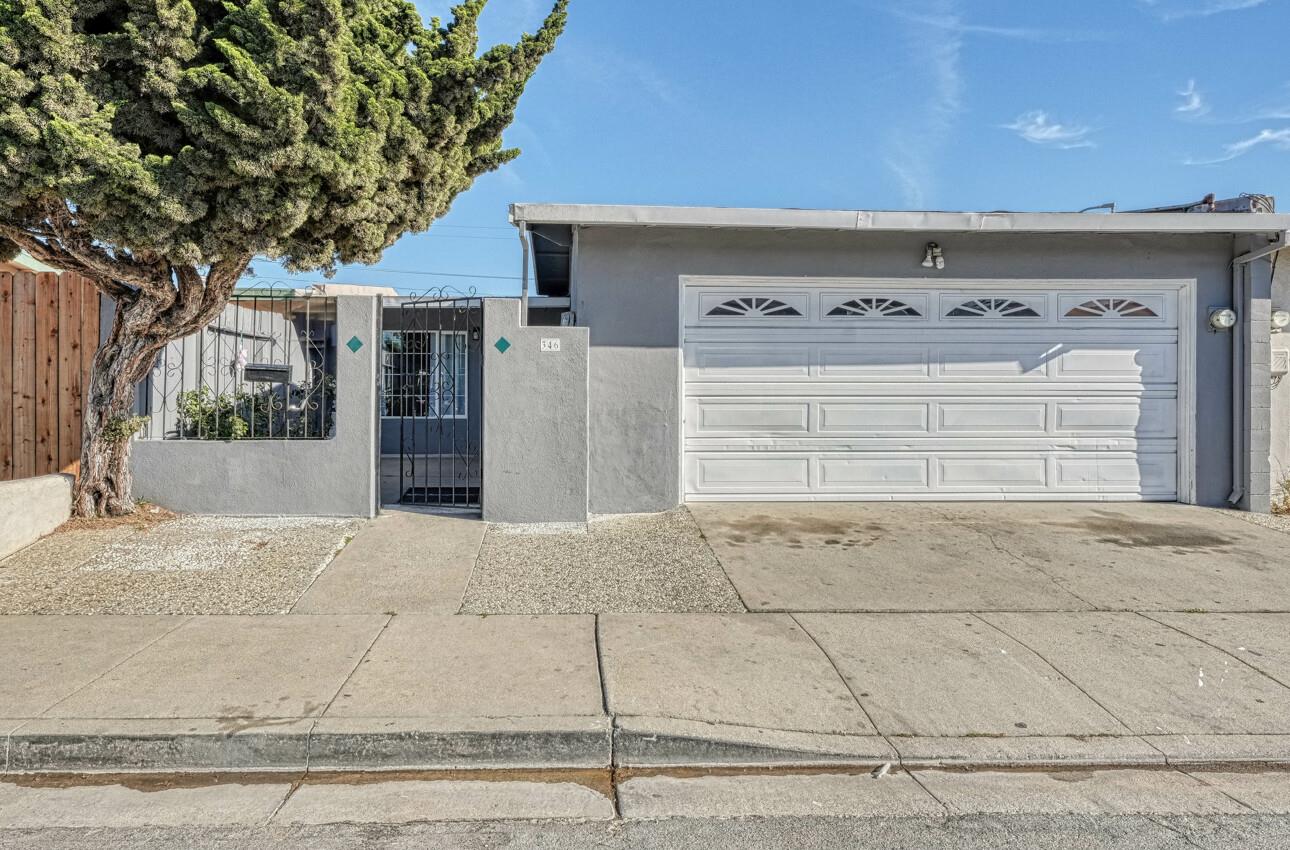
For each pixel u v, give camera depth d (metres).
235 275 6.57
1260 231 8.30
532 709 3.61
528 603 5.19
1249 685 4.07
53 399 7.22
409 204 6.50
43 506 6.24
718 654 4.35
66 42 4.97
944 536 7.10
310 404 7.67
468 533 6.86
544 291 13.86
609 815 3.01
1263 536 7.27
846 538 7.00
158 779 3.26
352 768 3.36
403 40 6.31
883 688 3.97
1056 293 8.81
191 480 7.09
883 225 8.08
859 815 3.01
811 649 4.45
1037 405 8.82
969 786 3.23
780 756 3.43
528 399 7.30
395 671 4.03
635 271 8.36
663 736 3.44
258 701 3.64
